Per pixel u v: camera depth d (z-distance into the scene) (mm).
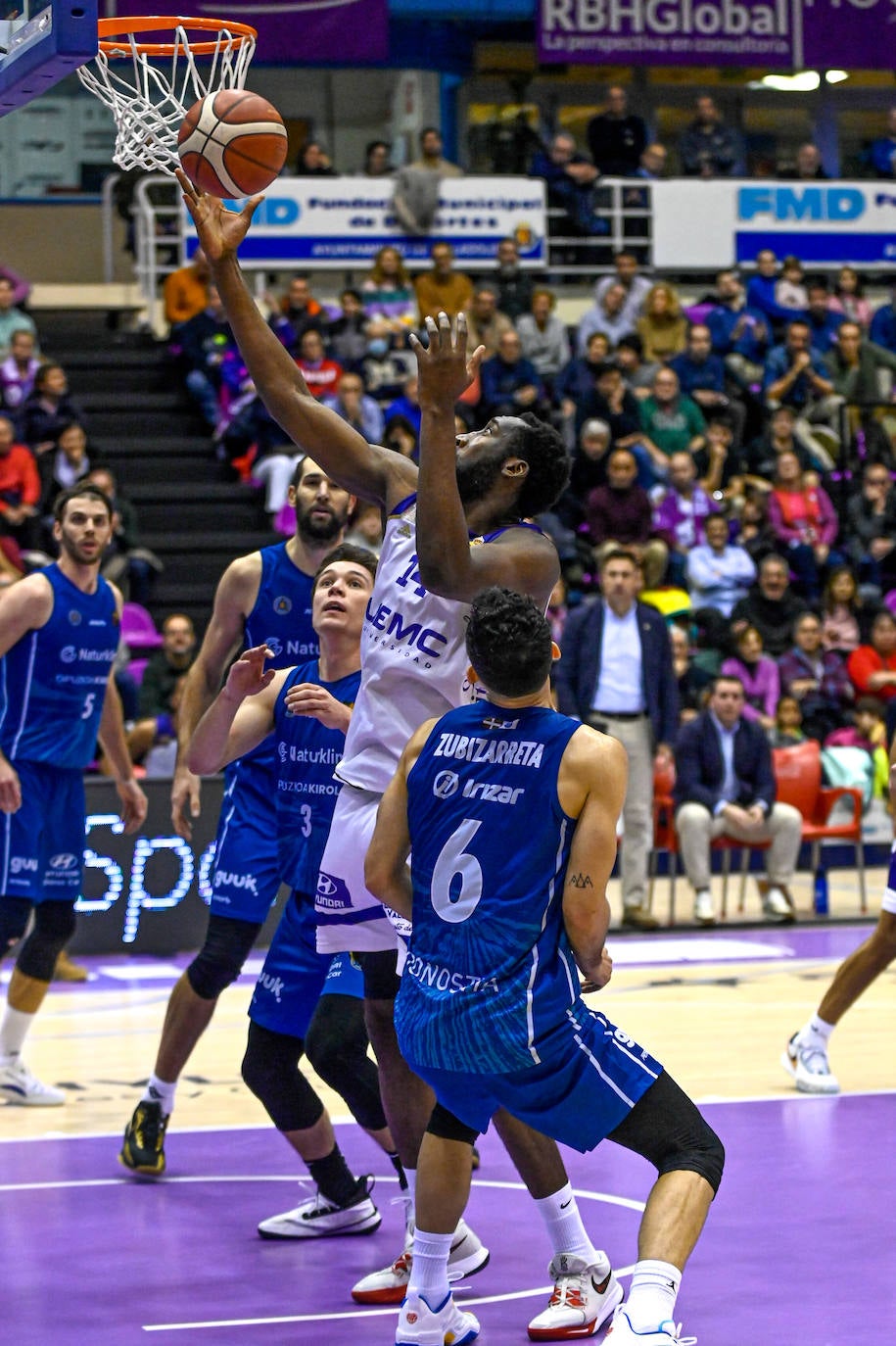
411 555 5426
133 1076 9258
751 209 23328
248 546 19219
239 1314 5504
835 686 17656
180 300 21406
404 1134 5734
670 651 13969
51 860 8680
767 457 20359
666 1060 9367
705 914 14305
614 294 21469
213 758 6281
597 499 18234
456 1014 4688
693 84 26359
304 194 21516
